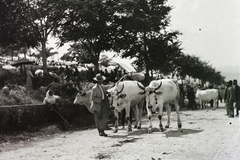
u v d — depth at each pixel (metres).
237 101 16.53
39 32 27.86
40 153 8.70
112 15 27.45
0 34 27.42
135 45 32.94
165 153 7.90
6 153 8.88
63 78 21.56
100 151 8.52
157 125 14.35
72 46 33.53
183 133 11.16
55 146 9.82
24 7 26.75
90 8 26.12
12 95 15.54
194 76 55.75
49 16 27.42
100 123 11.47
